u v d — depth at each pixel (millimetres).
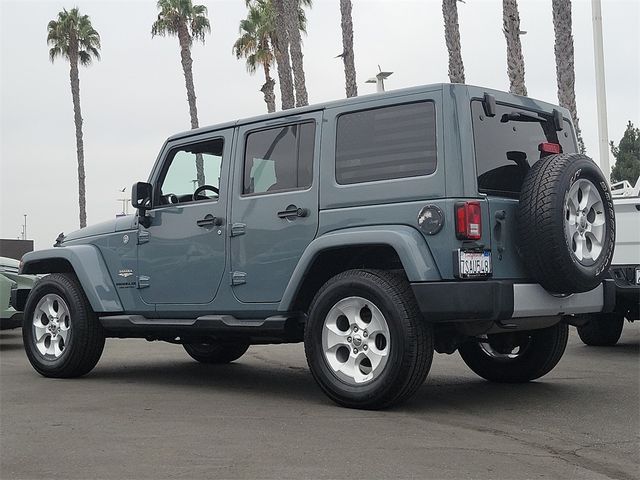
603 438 4902
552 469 4191
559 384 6969
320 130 6172
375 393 5539
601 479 4016
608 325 9430
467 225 5305
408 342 5410
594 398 6254
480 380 7246
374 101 5902
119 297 7508
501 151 5809
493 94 5867
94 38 44688
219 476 4078
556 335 6691
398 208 5621
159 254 7184
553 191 5449
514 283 5512
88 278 7500
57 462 4410
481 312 5227
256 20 35812
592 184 5762
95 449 4680
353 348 5723
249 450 4598
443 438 4871
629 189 9781
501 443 4750
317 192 6086
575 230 5660
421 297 5336
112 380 7613
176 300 7043
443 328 5754
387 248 5754
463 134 5492
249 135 6707
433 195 5480
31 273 8344
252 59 36156
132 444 4789
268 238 6367
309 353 5898
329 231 5977
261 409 5898
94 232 7801
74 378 7770
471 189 5434
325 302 5801
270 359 9273
